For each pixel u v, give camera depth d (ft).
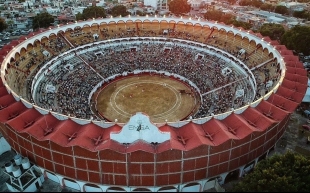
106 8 593.01
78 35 345.10
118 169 163.12
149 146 158.10
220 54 320.50
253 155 183.32
